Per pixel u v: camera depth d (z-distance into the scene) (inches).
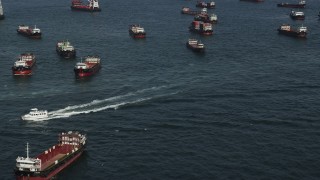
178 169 6648.6
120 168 6712.6
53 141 7608.3
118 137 7726.4
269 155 7042.3
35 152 7209.6
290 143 7450.8
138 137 7716.5
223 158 6953.7
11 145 7460.6
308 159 6924.2
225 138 7642.7
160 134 7824.8
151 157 7007.9
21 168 6422.2
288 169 6643.7
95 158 7022.6
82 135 7406.5
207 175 6491.1
